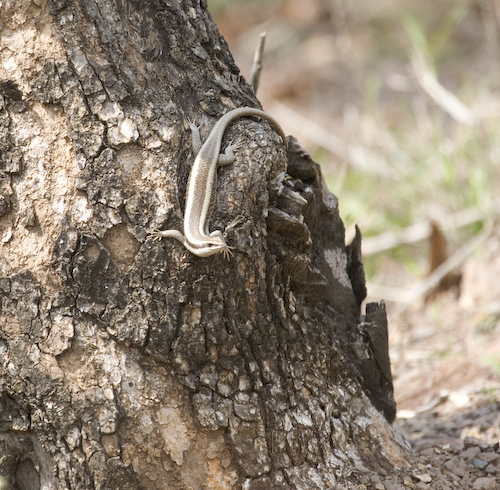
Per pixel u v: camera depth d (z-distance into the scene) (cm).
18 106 575
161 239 570
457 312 1217
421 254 1502
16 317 586
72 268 572
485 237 1316
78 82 568
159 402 584
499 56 1666
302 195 638
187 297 576
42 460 614
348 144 1792
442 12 2481
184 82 615
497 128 1562
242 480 604
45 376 582
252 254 585
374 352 705
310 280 652
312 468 629
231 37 2844
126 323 575
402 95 2139
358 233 738
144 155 574
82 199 571
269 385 615
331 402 657
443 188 1509
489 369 976
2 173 581
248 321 601
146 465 589
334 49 2508
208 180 575
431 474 670
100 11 572
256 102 661
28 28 567
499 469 690
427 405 930
